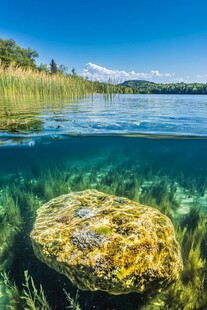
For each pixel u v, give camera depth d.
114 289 2.73
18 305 3.02
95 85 23.50
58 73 22.64
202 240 4.09
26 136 9.47
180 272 3.08
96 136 10.77
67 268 2.89
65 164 17.72
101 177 9.88
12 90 18.03
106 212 3.58
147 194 6.29
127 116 12.66
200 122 11.33
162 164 21.95
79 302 3.05
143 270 2.76
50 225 3.49
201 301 2.79
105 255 2.83
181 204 6.95
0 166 18.52
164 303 2.92
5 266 3.70
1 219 5.27
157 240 3.10
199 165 22.41
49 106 15.20
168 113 14.07
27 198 5.97
